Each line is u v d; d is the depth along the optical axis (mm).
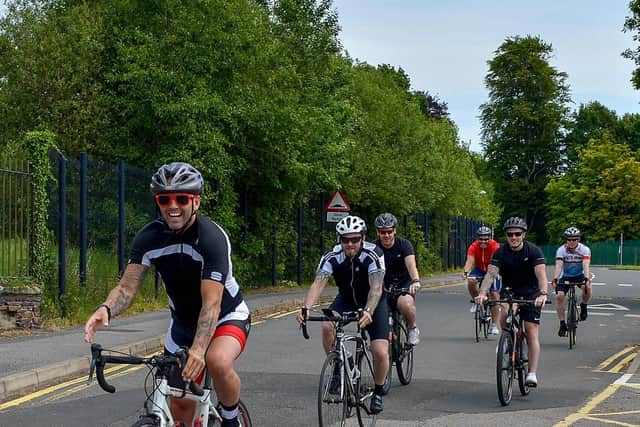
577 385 10023
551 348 13711
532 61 76562
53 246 14758
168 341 5145
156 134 20797
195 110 19812
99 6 22406
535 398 9141
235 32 20875
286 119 21422
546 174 79438
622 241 66500
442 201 44344
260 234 24672
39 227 14305
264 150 22219
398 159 33594
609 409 8508
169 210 4633
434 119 58125
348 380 7102
